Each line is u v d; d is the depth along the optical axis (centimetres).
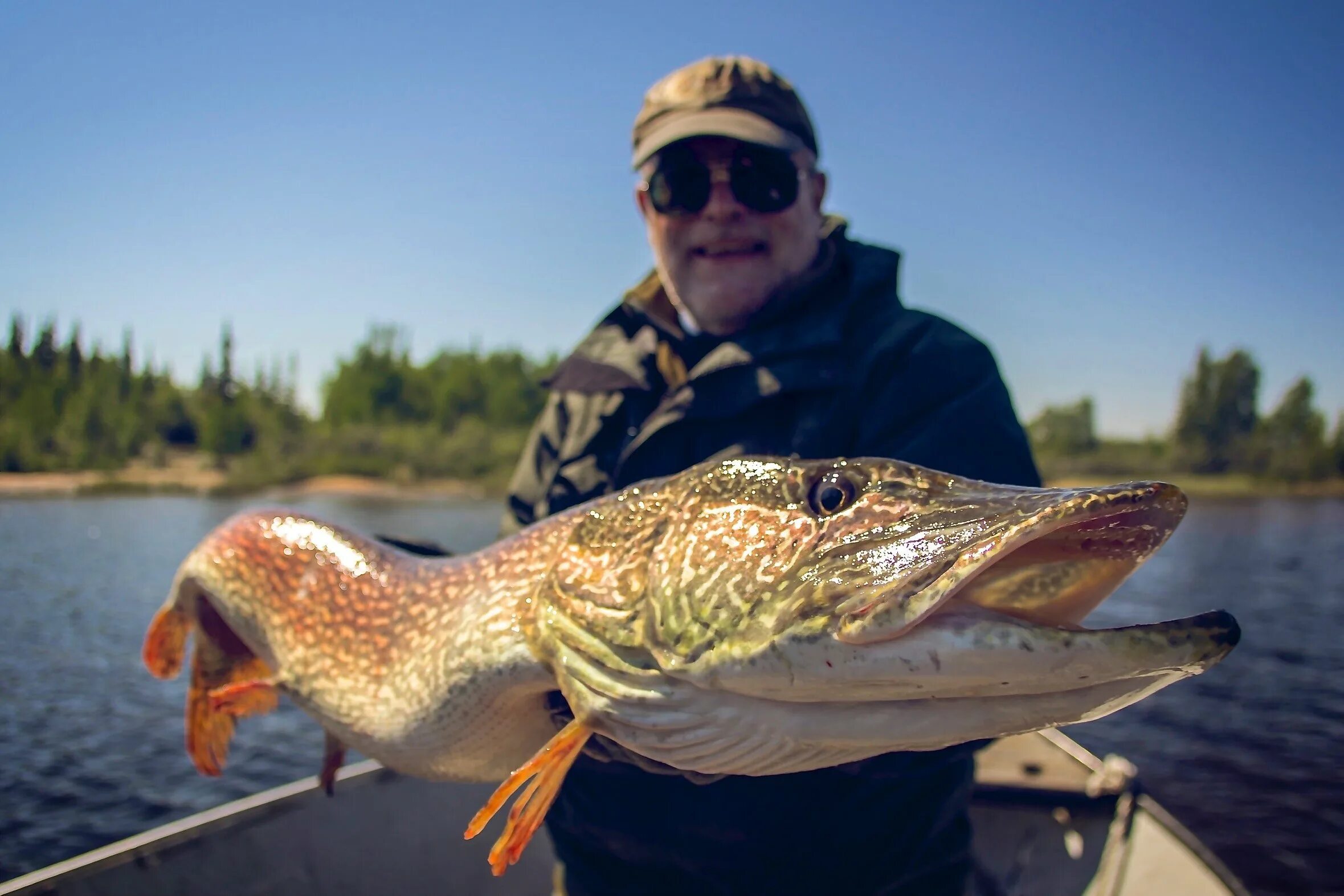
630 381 82
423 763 70
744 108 79
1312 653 535
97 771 316
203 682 92
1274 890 254
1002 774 120
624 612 54
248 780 316
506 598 64
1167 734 397
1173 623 39
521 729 66
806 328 72
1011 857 110
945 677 41
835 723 46
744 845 67
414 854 116
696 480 55
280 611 80
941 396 66
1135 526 44
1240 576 781
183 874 99
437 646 68
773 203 78
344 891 109
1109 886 103
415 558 77
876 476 49
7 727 353
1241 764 361
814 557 47
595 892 76
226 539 87
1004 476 63
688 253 83
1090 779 118
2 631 487
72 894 91
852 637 43
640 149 85
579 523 62
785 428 71
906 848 66
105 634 488
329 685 75
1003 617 41
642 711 52
